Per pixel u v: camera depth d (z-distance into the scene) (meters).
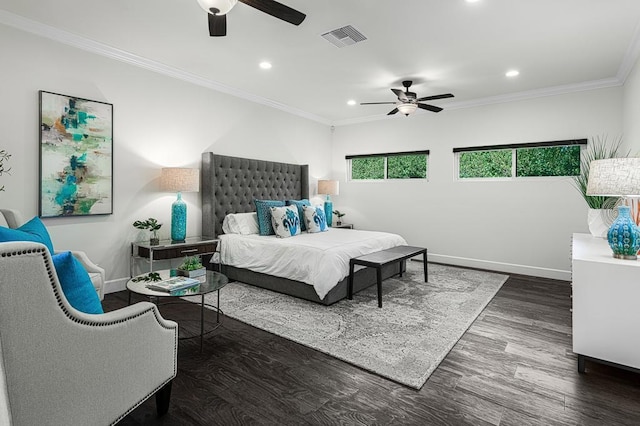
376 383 2.01
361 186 6.38
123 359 1.34
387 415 1.71
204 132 4.48
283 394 1.89
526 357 2.33
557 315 3.15
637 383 2.01
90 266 2.62
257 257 3.91
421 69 3.89
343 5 2.58
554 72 3.92
